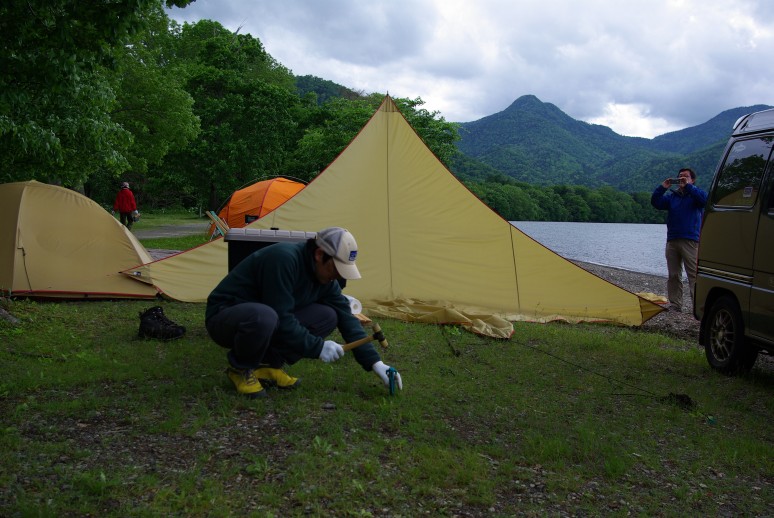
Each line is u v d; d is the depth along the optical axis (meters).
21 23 6.21
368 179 8.60
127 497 2.81
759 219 5.50
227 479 3.04
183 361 5.16
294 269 4.13
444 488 3.08
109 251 8.51
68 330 6.27
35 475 2.97
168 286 8.21
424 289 8.36
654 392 5.09
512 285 8.56
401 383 4.53
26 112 9.58
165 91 24.38
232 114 34.78
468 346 6.39
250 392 4.20
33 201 8.38
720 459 3.74
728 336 5.98
